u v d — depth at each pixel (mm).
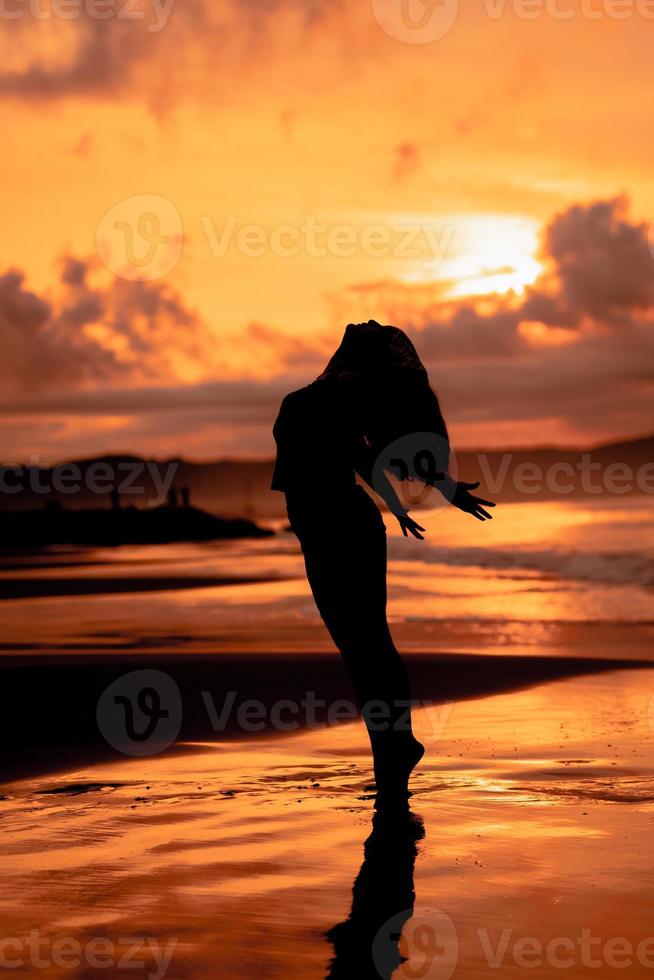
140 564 40594
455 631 19938
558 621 21312
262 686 13133
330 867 6242
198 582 31281
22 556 48250
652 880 5945
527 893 5766
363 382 8758
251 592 27797
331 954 4969
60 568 39625
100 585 31312
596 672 14305
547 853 6465
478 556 39000
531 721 11078
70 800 7961
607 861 6293
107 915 5496
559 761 9117
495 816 7344
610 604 24391
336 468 8695
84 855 6531
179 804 7789
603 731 10469
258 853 6531
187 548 51781
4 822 7320
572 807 7562
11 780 8688
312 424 8719
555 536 52406
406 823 7176
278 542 55938
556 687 13211
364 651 8492
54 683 13586
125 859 6441
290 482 8781
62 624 21906
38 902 5695
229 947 5059
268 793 8133
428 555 40312
